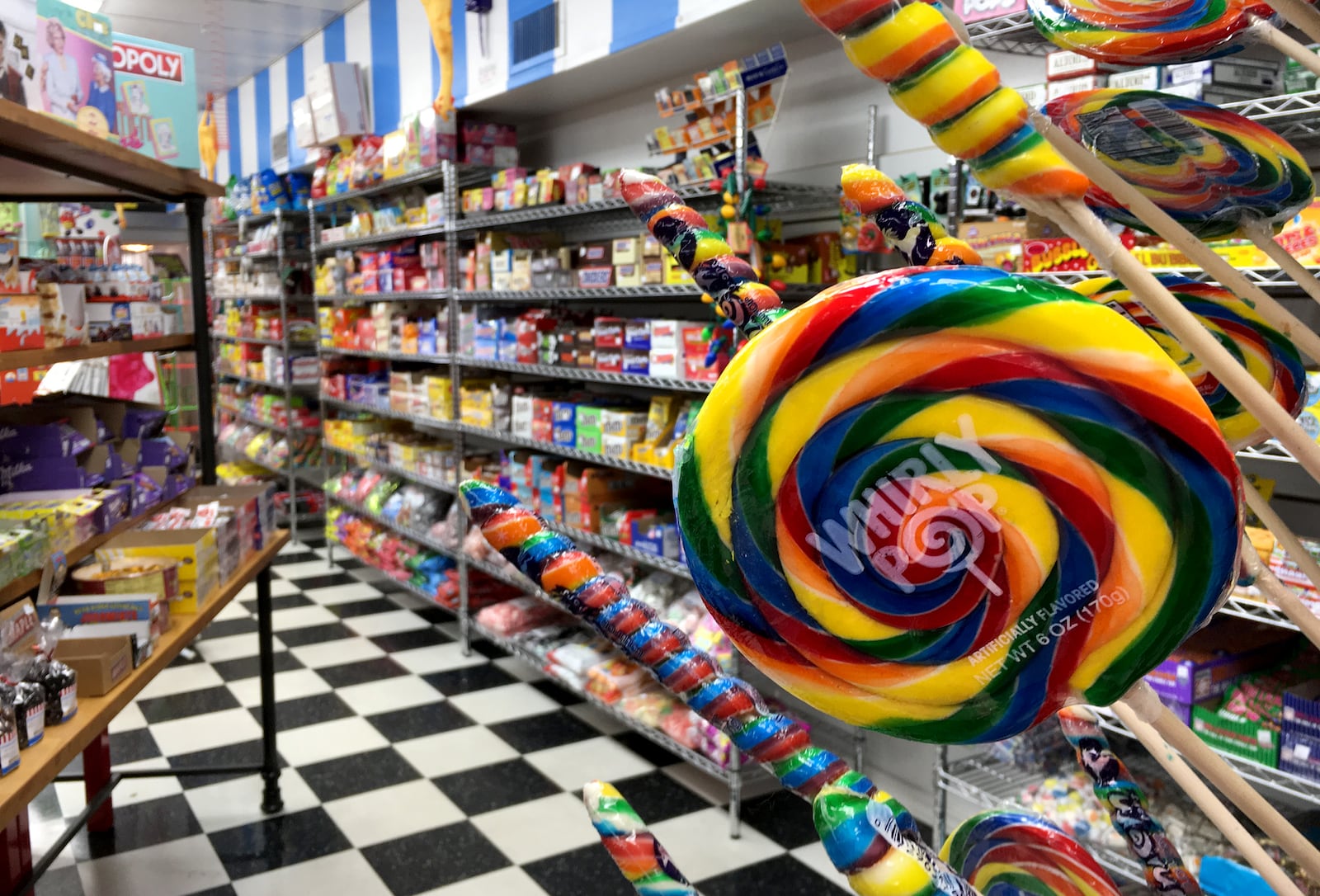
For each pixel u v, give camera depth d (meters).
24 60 2.21
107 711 1.86
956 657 0.44
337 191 6.03
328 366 6.56
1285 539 0.72
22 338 2.21
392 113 5.70
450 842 2.99
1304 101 1.77
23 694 1.66
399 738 3.74
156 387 3.93
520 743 3.70
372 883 2.78
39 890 2.74
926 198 2.91
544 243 4.62
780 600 0.45
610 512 3.82
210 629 5.09
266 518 3.23
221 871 2.84
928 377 0.41
